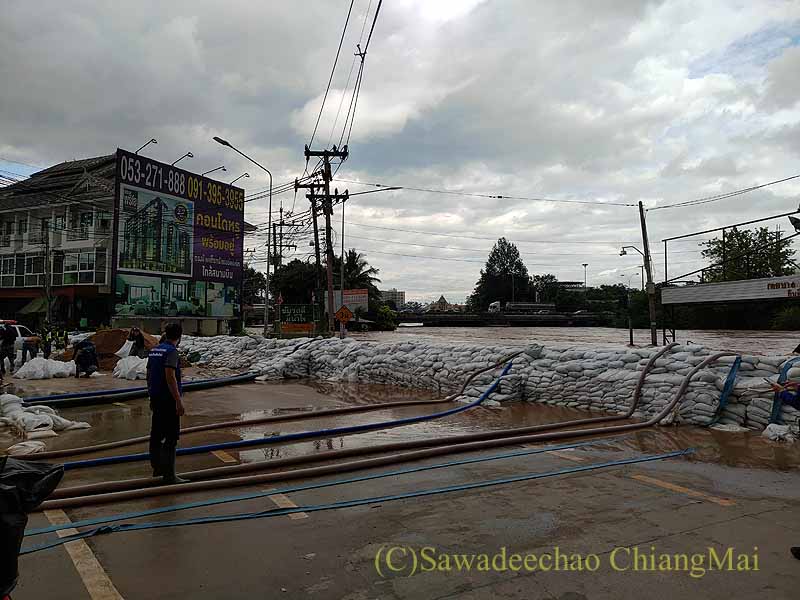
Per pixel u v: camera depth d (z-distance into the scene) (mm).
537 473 5496
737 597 3008
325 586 3178
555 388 9641
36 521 4270
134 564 3484
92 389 12594
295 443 7199
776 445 6480
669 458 6020
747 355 8039
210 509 4523
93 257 35562
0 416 8594
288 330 47625
